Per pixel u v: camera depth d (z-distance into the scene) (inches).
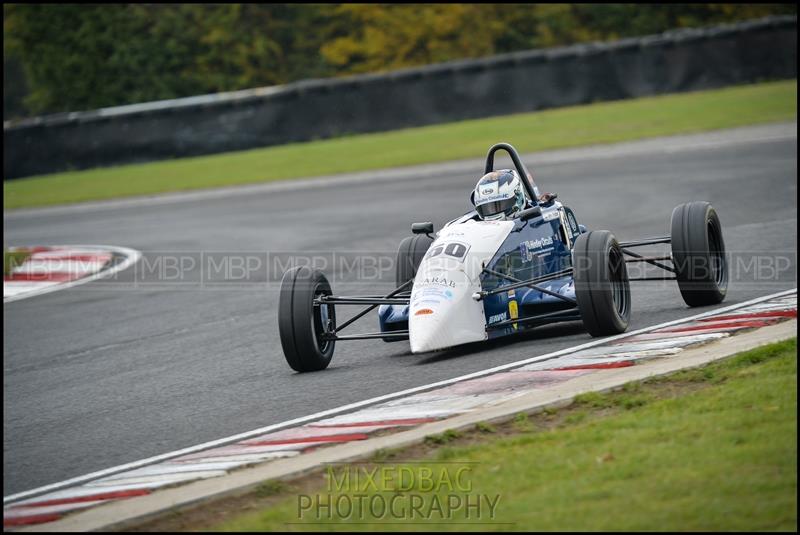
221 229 2667.3
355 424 863.1
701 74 4247.0
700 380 853.8
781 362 853.8
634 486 621.3
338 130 4389.8
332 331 1161.4
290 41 6382.9
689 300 1227.9
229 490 710.5
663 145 3191.4
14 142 4443.9
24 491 815.7
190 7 6363.2
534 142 3572.8
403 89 4350.4
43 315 1797.5
